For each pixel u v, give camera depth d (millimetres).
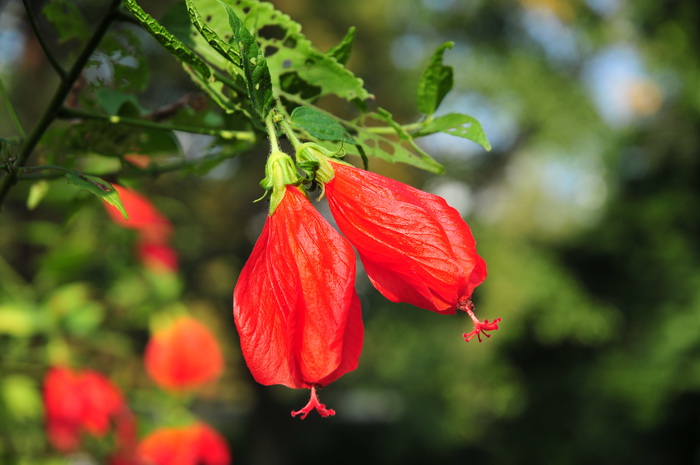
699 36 12984
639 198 13398
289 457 15039
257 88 1047
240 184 12641
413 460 14578
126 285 3164
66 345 3072
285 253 1034
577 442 12852
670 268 12531
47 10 1624
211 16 1309
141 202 2768
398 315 13867
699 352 11430
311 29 11805
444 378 13766
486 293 13359
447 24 14750
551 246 14219
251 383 14297
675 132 13195
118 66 1658
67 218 1845
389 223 1052
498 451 13750
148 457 2926
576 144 14031
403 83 13055
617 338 13211
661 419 11688
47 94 8508
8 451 2703
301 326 997
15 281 3242
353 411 16859
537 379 13883
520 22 15055
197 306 12680
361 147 1236
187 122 1681
